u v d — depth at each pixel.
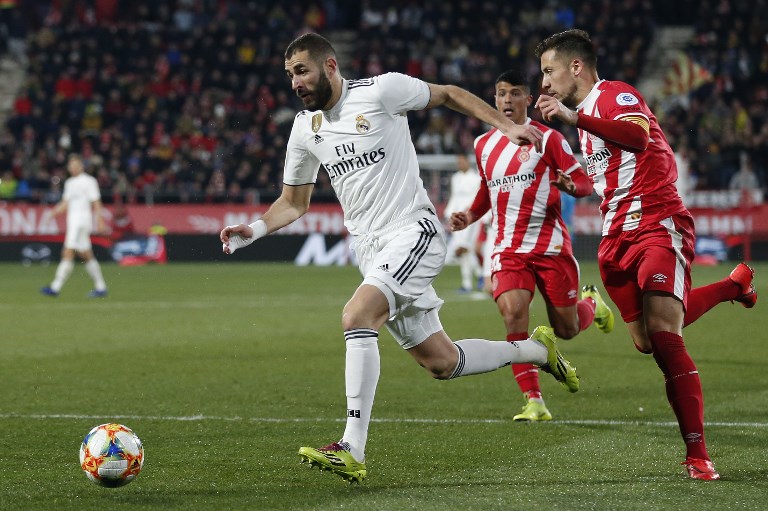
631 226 14.40
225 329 31.11
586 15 80.38
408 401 18.91
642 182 14.30
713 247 63.78
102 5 83.31
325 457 12.10
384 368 23.28
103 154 72.56
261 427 16.36
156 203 67.50
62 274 42.88
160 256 66.69
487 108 13.19
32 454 14.23
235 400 18.94
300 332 30.36
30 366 23.34
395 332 13.75
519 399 19.14
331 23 86.62
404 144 13.66
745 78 75.88
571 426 16.45
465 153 73.50
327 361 24.31
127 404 18.48
